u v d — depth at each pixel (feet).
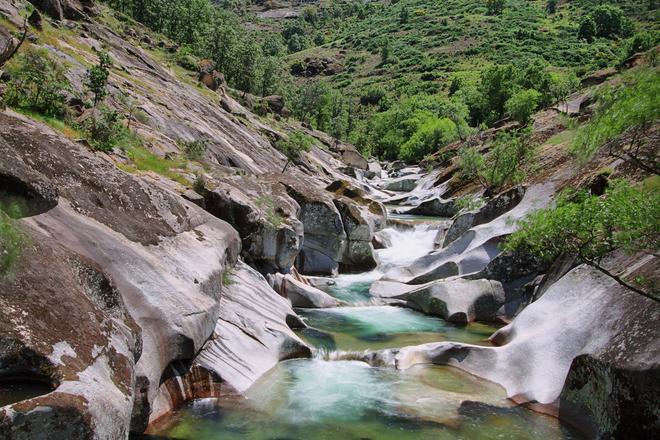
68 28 153.38
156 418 34.45
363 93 516.32
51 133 41.96
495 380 45.98
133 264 36.01
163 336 34.78
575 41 497.87
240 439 34.71
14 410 18.84
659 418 31.22
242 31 461.37
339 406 40.96
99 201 39.11
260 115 266.77
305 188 86.74
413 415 39.88
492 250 73.26
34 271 24.98
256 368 44.19
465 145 196.34
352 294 75.97
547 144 119.44
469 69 491.31
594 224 33.65
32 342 21.77
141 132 94.32
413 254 97.86
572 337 43.83
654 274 40.60
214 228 53.72
